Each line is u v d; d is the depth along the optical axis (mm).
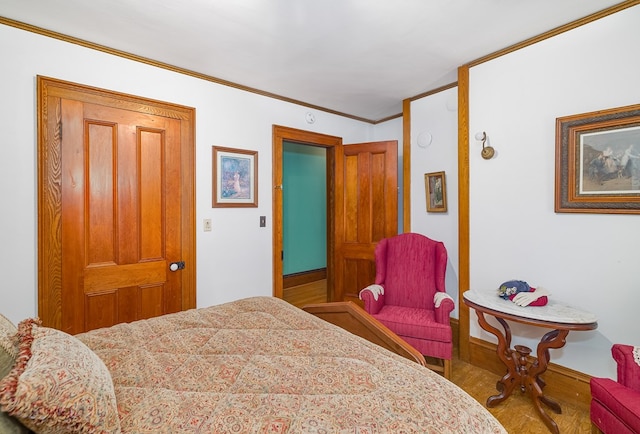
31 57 1876
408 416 777
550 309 1739
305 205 5199
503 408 1896
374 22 1851
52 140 1948
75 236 2037
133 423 753
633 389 1306
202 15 1773
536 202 2068
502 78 2223
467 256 2465
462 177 2475
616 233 1741
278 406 818
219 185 2693
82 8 1703
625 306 1715
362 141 3928
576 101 1880
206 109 2617
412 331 2168
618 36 1716
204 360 1079
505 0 1658
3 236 1812
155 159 2363
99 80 2115
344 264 3602
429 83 2812
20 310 1863
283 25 1878
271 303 1746
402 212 3666
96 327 2113
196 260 2564
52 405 598
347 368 1016
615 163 1727
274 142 3064
